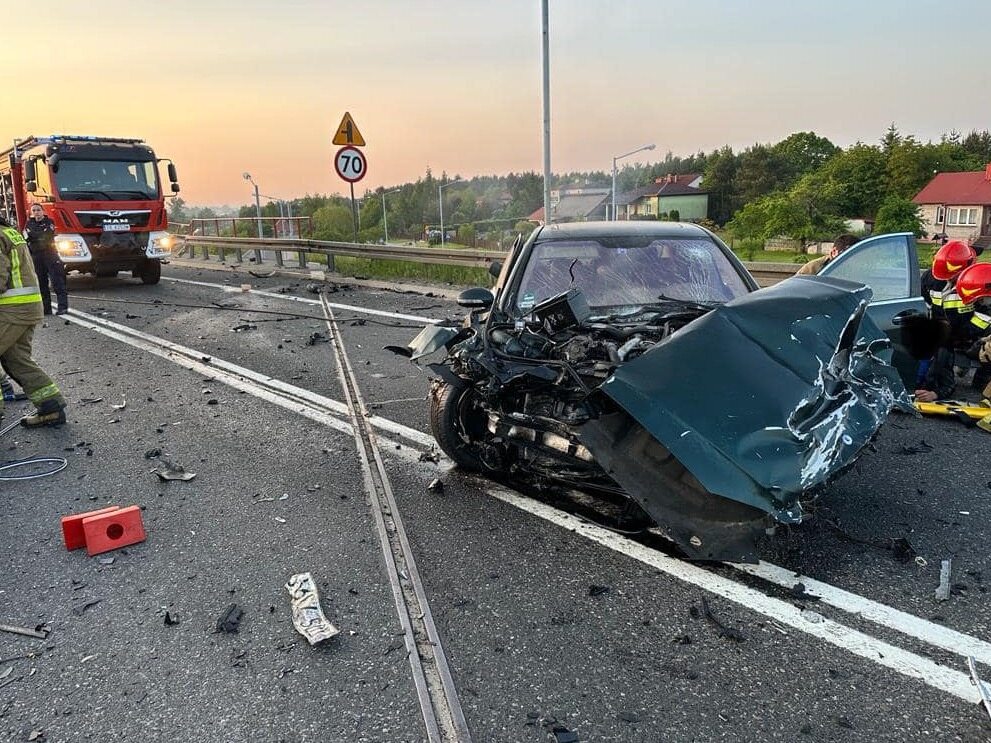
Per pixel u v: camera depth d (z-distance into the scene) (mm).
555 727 2420
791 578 3287
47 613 3211
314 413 6102
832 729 2379
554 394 3799
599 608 3100
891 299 5887
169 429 5793
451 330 4477
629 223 5453
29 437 5684
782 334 3361
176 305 12594
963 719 2402
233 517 4137
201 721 2506
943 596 3105
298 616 3057
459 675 2699
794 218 57281
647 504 3211
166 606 3234
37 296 5672
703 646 2826
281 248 18250
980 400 6094
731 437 2982
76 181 14180
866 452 4805
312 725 2469
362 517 4082
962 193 67250
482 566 3477
